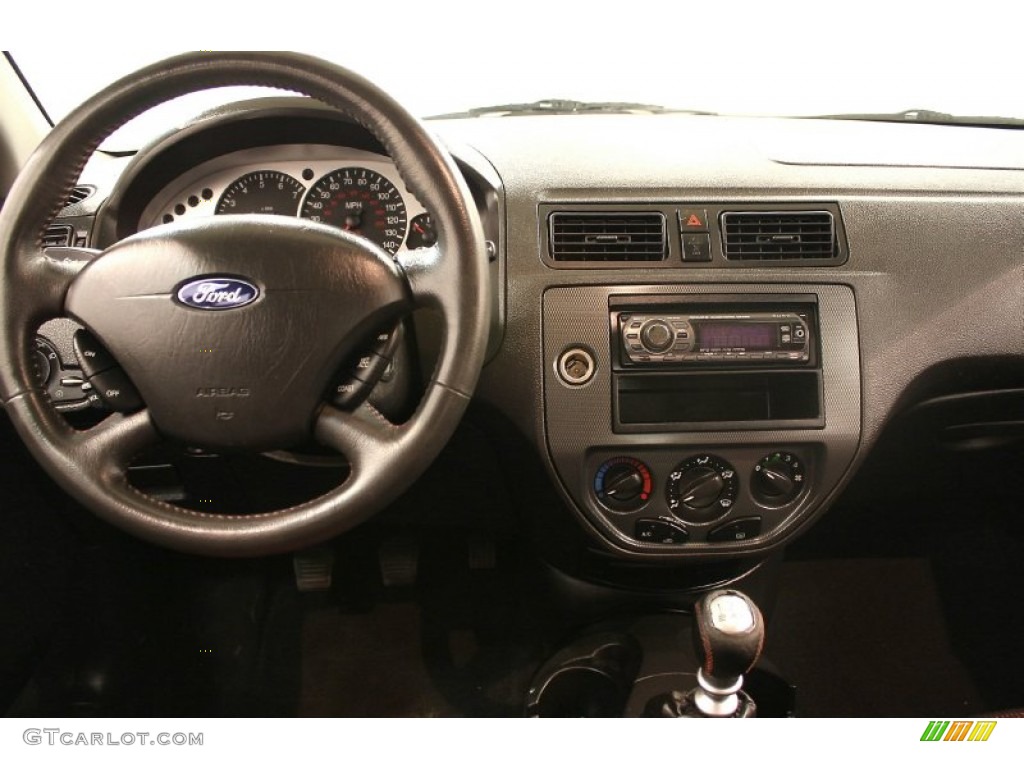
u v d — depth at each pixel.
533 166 1.15
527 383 1.10
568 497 1.14
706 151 1.20
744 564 1.26
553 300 1.09
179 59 0.79
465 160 1.09
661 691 1.13
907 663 1.56
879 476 1.49
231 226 0.80
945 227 1.14
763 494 1.15
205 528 0.77
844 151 1.24
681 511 1.15
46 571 1.37
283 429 0.81
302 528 0.77
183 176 1.16
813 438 1.12
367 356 0.84
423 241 1.15
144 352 0.80
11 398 0.79
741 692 1.05
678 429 1.11
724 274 1.11
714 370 1.10
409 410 1.10
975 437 1.36
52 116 1.35
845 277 1.12
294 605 1.71
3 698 1.25
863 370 1.12
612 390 1.10
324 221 1.16
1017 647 1.59
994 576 1.74
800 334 1.11
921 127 1.42
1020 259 1.15
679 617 1.31
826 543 1.80
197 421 0.81
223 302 0.79
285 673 1.56
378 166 1.16
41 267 0.81
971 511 1.68
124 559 1.51
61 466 0.79
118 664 1.43
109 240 1.14
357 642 1.62
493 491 1.38
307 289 0.79
